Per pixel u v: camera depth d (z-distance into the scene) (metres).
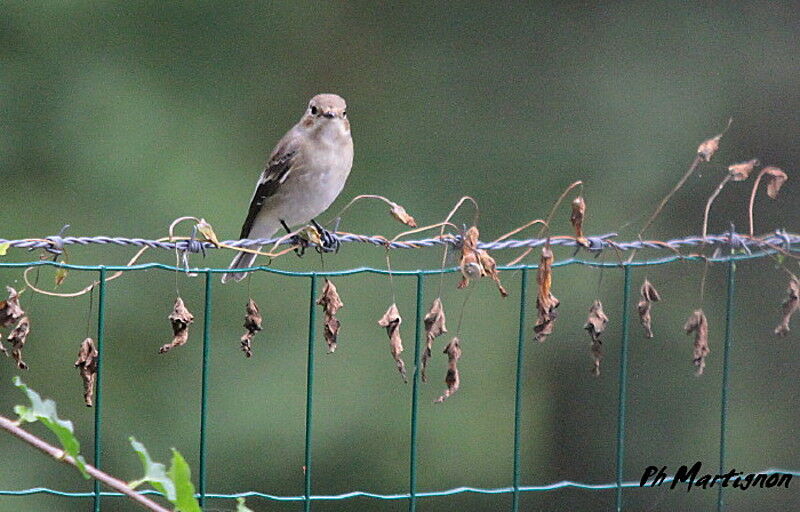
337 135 9.71
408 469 13.31
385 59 17.45
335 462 13.16
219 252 13.94
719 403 14.86
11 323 6.02
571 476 14.67
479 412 13.88
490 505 13.84
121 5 16.00
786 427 14.80
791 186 16.52
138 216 14.80
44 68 15.47
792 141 16.73
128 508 12.77
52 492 6.23
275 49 16.89
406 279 14.43
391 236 15.55
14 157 15.02
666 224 16.30
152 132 15.48
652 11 17.23
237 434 13.10
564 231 16.14
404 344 13.76
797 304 7.64
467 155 16.92
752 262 15.10
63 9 15.62
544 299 6.67
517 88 17.25
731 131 16.77
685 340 15.01
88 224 14.66
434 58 17.53
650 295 7.07
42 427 12.84
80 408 13.11
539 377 14.55
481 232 16.27
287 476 13.10
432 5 17.75
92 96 15.44
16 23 15.48
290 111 16.67
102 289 6.11
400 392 13.55
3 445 12.70
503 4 17.69
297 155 9.68
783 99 16.80
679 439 14.76
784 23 17.05
